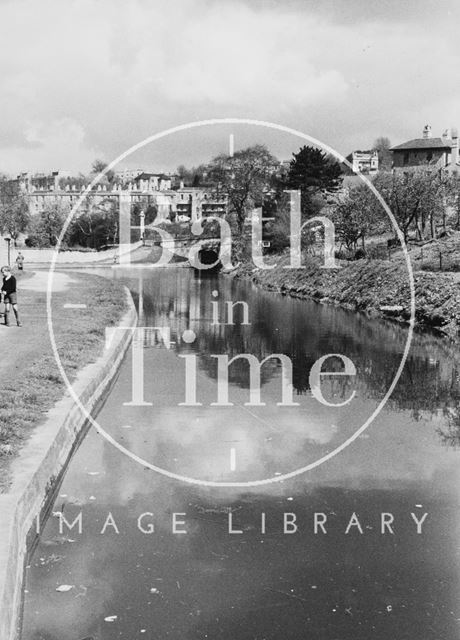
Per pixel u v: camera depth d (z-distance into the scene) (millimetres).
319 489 10859
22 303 34219
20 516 8414
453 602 7703
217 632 7117
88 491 10641
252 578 8172
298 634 7109
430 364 21750
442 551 8859
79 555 8648
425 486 11039
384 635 7094
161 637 7035
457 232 50469
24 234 124938
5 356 17812
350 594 7848
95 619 7309
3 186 129000
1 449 10164
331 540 9141
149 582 8086
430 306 33031
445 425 14586
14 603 7199
